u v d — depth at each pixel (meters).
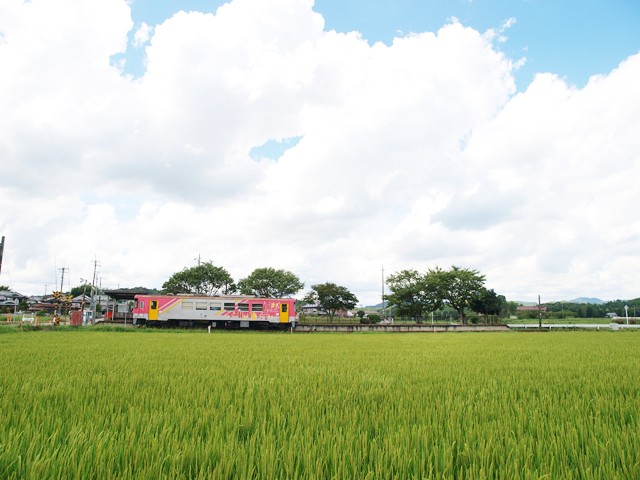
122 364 10.49
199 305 40.72
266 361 11.86
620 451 3.49
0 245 28.69
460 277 52.22
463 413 5.12
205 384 7.32
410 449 3.65
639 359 12.66
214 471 2.94
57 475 2.99
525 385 7.54
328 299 58.72
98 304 64.62
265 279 62.00
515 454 3.50
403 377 8.55
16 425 4.37
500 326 48.75
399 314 55.81
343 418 4.78
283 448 3.50
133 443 3.66
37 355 12.74
